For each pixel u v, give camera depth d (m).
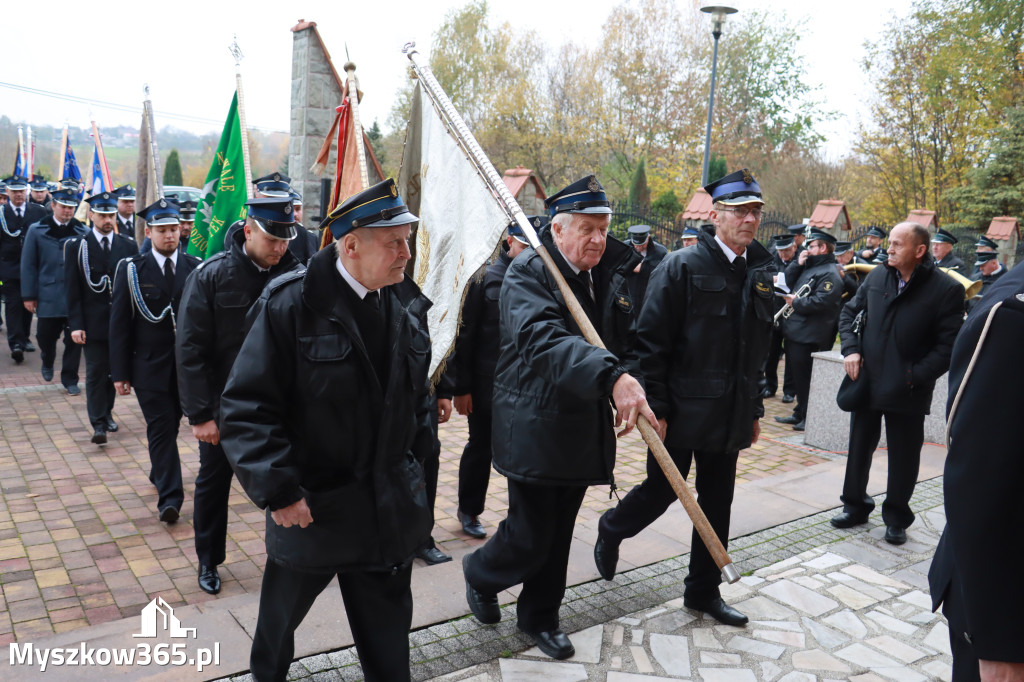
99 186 10.34
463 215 3.31
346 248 2.23
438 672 2.97
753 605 3.68
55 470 5.42
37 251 7.86
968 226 22.69
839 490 5.39
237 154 5.30
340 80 8.91
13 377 8.22
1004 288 1.67
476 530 4.52
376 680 2.46
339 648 3.04
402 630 2.46
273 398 2.24
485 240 3.17
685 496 2.22
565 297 2.61
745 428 3.43
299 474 2.21
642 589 3.78
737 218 3.34
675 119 32.25
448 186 3.42
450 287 3.42
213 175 5.76
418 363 2.44
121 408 7.20
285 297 2.25
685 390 3.41
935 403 6.70
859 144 24.98
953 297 4.39
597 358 2.43
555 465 2.93
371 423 2.34
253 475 2.14
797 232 10.12
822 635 3.42
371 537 2.33
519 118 33.53
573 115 33.41
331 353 2.25
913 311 4.40
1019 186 21.78
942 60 22.72
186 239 6.98
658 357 3.41
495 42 33.91
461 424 7.26
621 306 3.14
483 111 33.91
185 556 4.12
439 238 3.46
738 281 3.42
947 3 22.80
